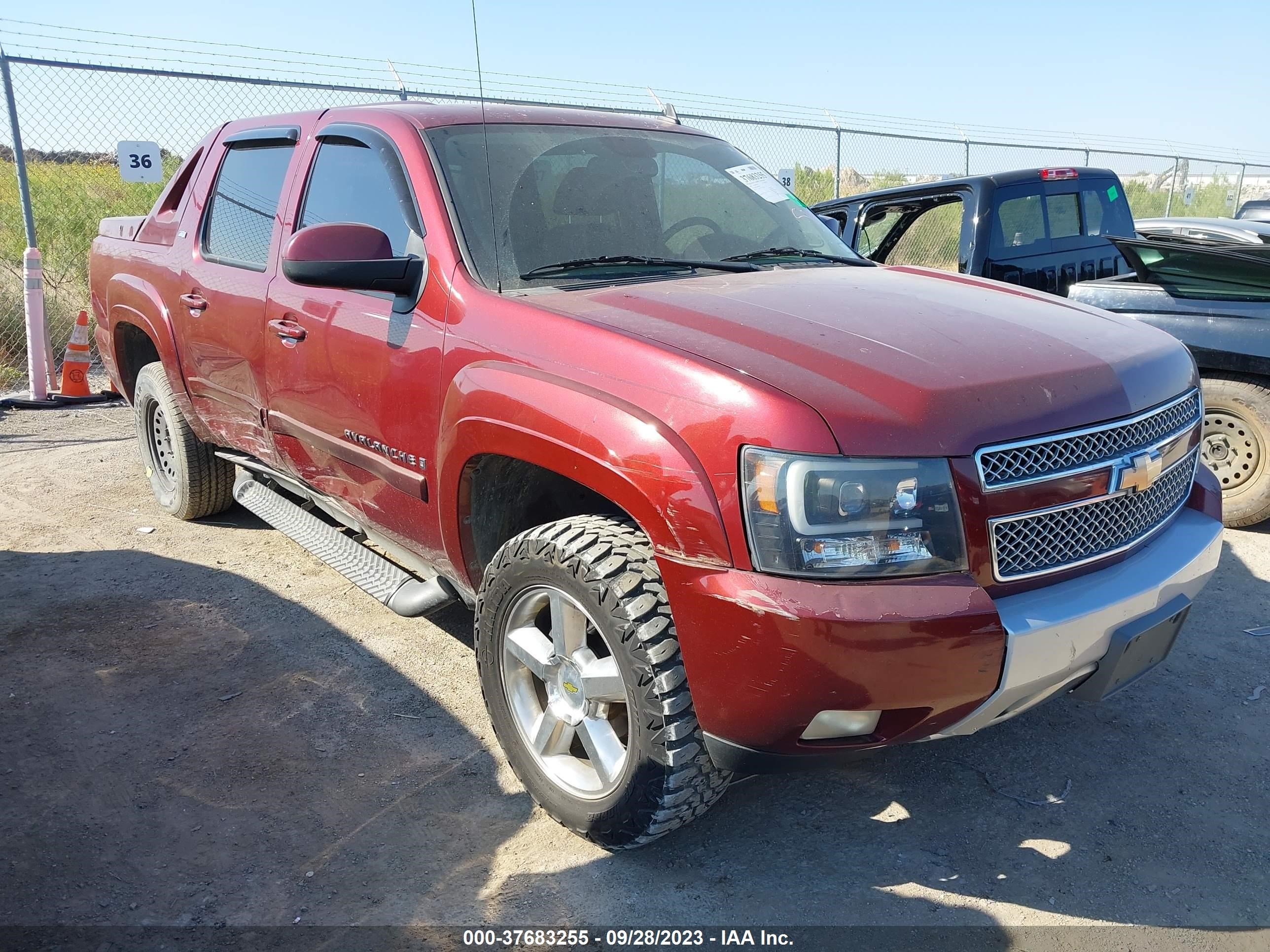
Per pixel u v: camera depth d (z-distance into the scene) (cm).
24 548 479
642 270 304
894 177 1348
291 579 442
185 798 282
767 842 264
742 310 255
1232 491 480
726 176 368
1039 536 222
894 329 246
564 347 247
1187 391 270
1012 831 267
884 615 200
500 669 274
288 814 275
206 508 505
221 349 402
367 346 310
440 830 269
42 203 1035
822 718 211
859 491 203
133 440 695
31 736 314
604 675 244
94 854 257
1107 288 497
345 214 339
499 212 301
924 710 213
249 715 328
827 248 361
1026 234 657
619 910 238
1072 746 309
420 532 311
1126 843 262
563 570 243
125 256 491
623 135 358
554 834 267
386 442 309
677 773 229
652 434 220
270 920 234
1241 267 448
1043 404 224
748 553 208
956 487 209
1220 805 278
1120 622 229
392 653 373
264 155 402
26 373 920
